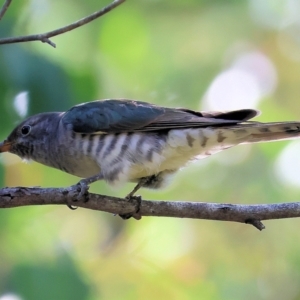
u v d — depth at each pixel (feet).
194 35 50.16
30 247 34.65
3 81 33.09
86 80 36.60
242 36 50.65
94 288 35.27
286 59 50.57
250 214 27.66
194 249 44.55
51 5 42.83
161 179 32.22
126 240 43.83
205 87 49.62
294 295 43.98
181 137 30.78
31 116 33.94
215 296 42.24
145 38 48.75
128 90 48.98
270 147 46.21
